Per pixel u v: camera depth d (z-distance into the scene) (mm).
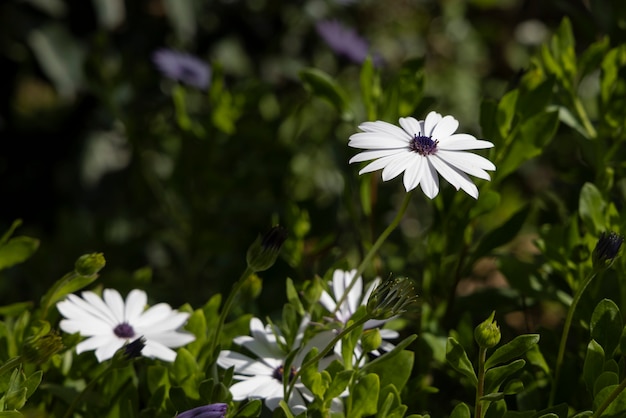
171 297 1305
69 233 1440
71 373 997
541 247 1046
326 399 923
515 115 1039
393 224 968
